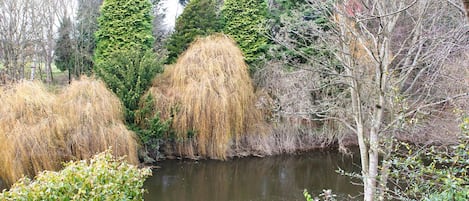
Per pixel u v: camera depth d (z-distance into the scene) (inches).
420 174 145.2
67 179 163.5
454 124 255.8
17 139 335.0
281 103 429.7
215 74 437.7
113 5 552.4
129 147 386.3
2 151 334.3
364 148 232.1
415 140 304.2
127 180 178.1
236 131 450.3
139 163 423.5
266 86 482.6
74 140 361.7
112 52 514.0
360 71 271.9
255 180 416.8
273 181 414.3
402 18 274.8
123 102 425.1
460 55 300.2
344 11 218.4
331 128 497.4
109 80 424.5
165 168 437.7
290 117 474.9
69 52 660.7
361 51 308.0
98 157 185.2
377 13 242.1
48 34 631.8
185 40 527.5
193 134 442.0
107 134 375.2
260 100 470.6
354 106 253.0
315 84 405.4
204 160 456.1
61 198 158.2
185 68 444.5
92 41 673.0
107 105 386.9
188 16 539.8
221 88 433.4
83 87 386.3
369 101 279.3
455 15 248.2
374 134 217.0
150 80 448.5
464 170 135.4
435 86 270.4
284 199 359.3
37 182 165.3
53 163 349.7
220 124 434.3
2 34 571.5
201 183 400.5
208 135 440.5
